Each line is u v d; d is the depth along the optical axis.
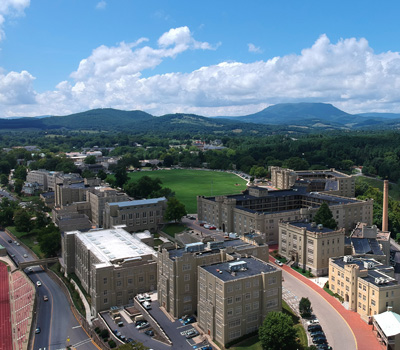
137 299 190.62
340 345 149.00
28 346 168.38
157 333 163.50
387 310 162.12
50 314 198.75
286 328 142.62
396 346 144.12
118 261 196.62
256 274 160.00
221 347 152.25
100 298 187.75
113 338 162.12
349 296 177.00
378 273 177.25
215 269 165.00
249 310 158.38
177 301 172.00
